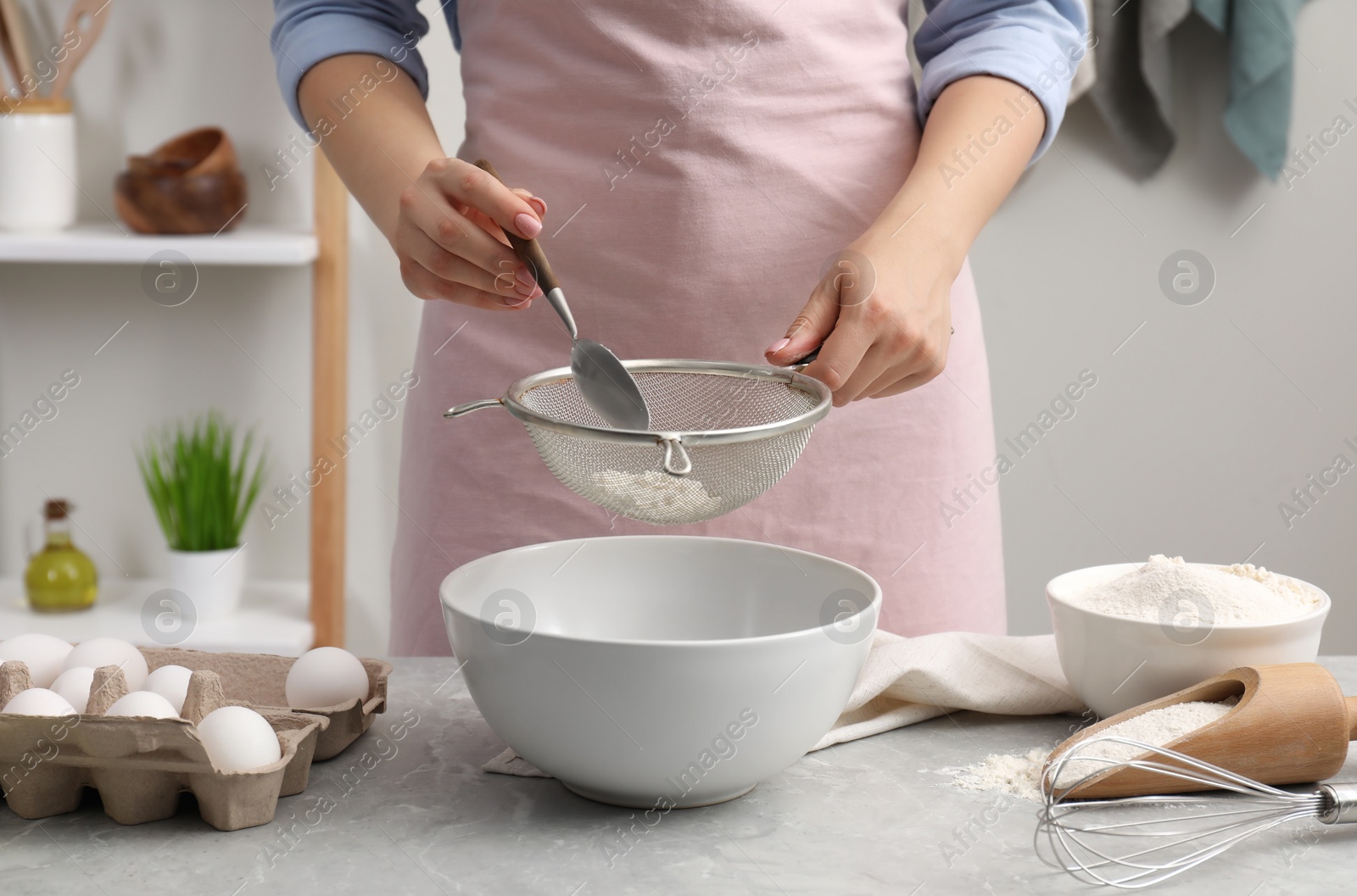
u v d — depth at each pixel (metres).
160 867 0.59
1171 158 1.82
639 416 0.79
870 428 1.08
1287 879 0.59
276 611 1.75
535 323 1.04
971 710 0.82
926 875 0.59
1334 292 1.86
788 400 0.80
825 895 0.57
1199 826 0.64
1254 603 0.76
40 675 0.74
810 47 0.99
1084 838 0.63
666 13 0.97
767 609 0.78
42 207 1.60
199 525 1.69
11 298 1.77
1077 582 0.85
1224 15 1.69
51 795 0.64
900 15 1.09
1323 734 0.66
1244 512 1.95
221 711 0.64
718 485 0.75
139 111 1.73
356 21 1.02
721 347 1.04
